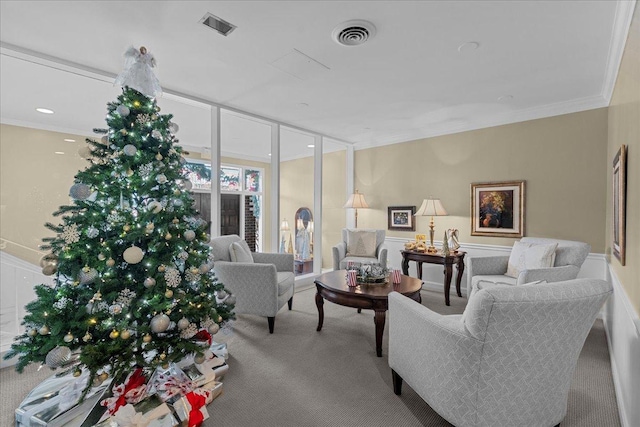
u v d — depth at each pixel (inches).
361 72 110.0
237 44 91.8
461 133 173.2
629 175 78.9
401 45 91.6
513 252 133.3
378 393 78.4
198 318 76.2
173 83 120.3
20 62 99.7
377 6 74.1
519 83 118.1
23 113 111.7
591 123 133.4
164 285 70.7
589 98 132.0
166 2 72.9
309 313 138.3
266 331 117.3
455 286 172.7
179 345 69.9
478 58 99.0
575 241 127.3
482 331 51.9
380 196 208.4
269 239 197.3
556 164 142.3
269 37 88.0
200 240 83.4
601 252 131.2
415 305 69.6
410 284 112.1
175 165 81.0
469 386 55.1
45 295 62.4
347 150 224.5
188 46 92.9
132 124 73.5
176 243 74.0
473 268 135.8
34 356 61.1
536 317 50.9
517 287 51.9
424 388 63.8
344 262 175.5
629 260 75.5
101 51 95.4
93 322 62.5
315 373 87.7
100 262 64.7
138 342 66.7
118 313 64.1
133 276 70.2
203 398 68.5
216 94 131.6
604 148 130.3
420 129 184.9
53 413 63.9
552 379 56.4
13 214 108.0
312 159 221.3
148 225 68.8
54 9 75.1
